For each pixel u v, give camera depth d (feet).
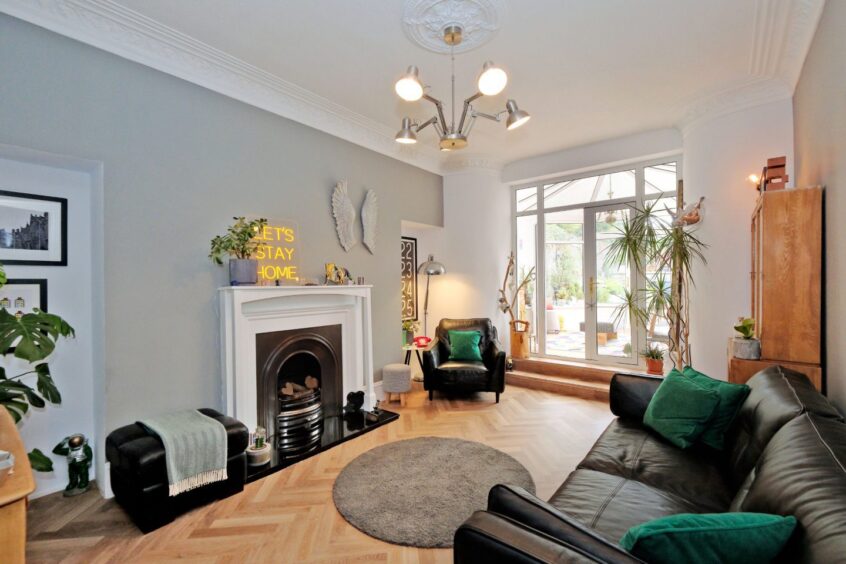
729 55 9.36
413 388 15.66
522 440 10.43
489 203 17.46
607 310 15.99
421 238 18.22
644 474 5.82
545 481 8.29
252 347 9.95
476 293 17.28
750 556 2.82
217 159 9.65
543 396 14.48
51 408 7.98
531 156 17.02
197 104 9.30
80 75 7.56
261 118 10.62
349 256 13.11
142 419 8.28
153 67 8.53
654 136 14.10
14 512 3.63
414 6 7.62
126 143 8.15
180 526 6.89
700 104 11.60
